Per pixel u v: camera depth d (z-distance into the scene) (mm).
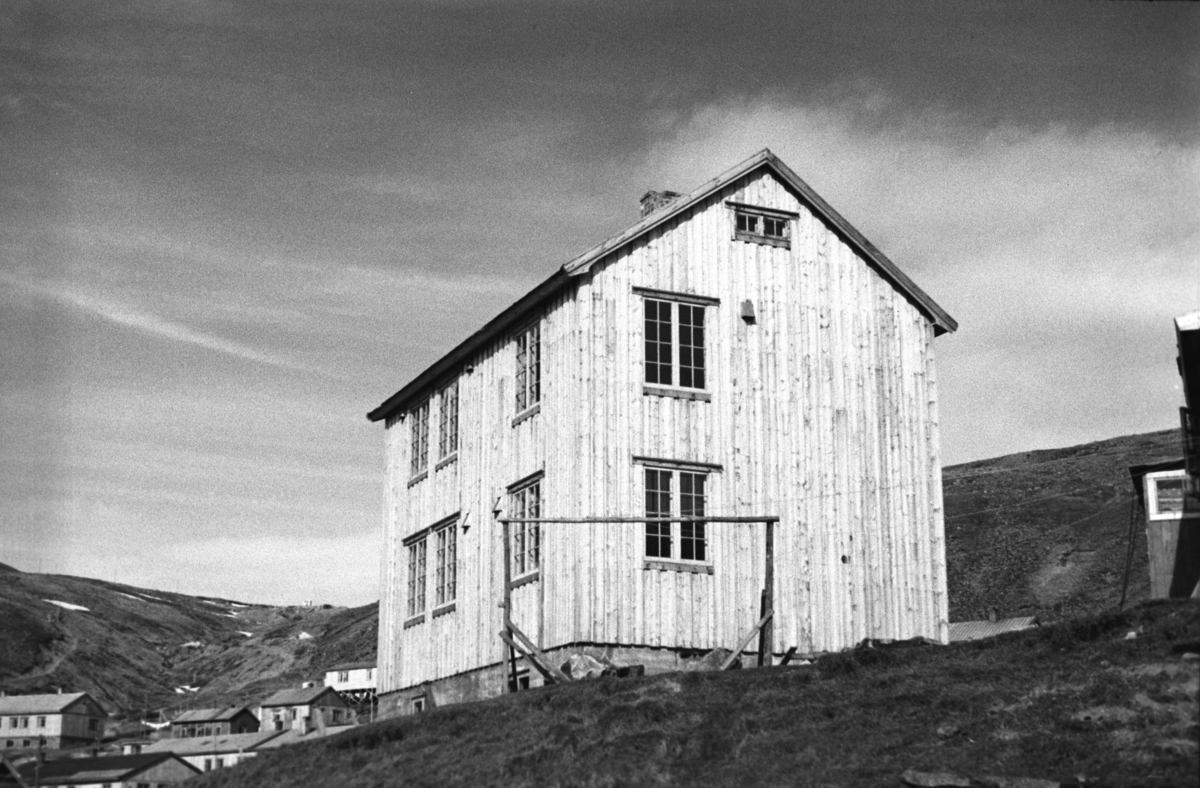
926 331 24906
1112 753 11641
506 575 20453
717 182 23062
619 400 21594
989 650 15750
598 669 19875
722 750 14062
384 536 29891
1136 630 14664
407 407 29625
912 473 24000
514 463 23484
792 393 23172
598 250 21844
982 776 11641
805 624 22172
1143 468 18062
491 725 16844
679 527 21625
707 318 22734
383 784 15477
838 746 13375
